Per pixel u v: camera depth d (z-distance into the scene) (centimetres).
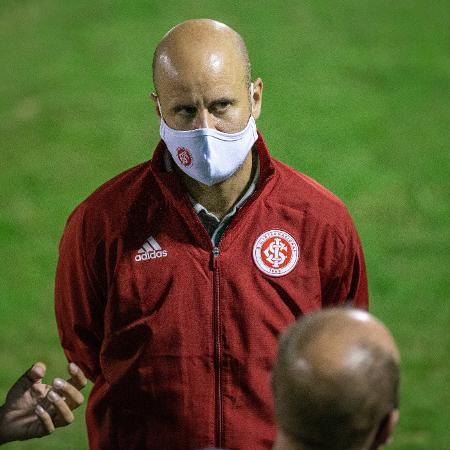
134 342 959
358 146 2381
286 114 2512
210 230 964
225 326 943
